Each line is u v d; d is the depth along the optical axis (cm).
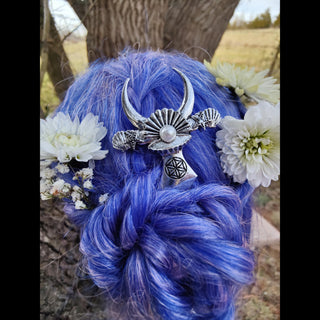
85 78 87
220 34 135
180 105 73
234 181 73
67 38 137
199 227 62
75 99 84
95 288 100
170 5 128
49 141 71
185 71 81
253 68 80
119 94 75
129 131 68
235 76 79
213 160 73
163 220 63
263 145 71
